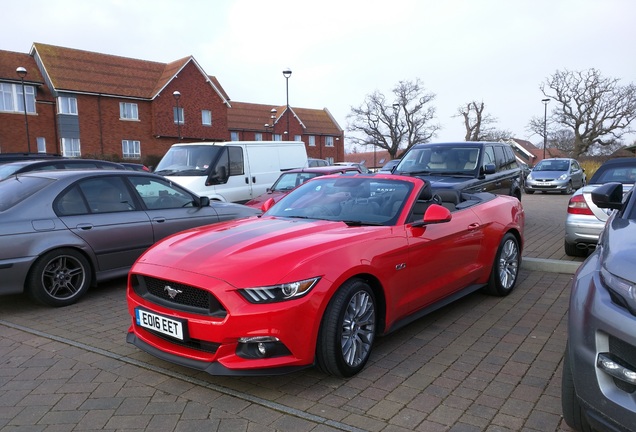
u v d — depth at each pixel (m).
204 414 3.08
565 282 6.29
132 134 38.91
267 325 3.16
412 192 4.57
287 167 12.54
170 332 3.43
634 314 2.25
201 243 3.84
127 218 6.05
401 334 4.48
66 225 5.46
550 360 3.88
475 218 5.14
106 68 38.75
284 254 3.40
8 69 33.66
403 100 59.59
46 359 3.99
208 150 10.92
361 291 3.65
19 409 3.19
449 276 4.72
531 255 7.66
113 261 5.91
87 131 36.44
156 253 3.86
